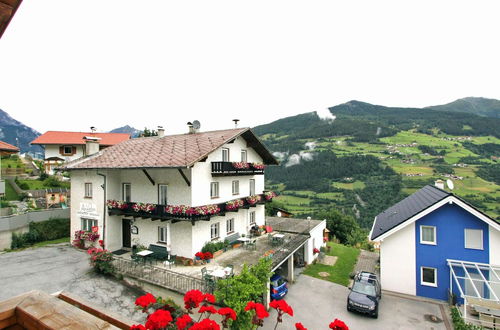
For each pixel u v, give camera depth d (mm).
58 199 27359
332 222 38406
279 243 20938
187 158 16453
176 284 13531
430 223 16922
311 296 16875
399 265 17531
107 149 22984
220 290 10648
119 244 20125
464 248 16250
